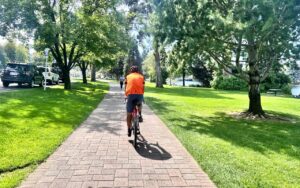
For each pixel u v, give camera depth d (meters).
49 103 15.01
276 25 11.40
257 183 5.28
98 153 6.88
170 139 8.48
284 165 6.43
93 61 37.66
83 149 7.17
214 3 12.37
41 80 28.31
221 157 6.78
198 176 5.60
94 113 13.02
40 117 10.86
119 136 8.65
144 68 73.00
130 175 5.55
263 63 14.26
